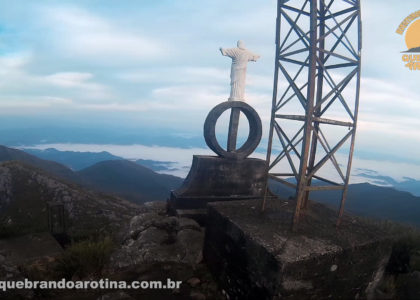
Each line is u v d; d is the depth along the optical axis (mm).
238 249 3988
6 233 6578
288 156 4277
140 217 6969
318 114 4867
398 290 4289
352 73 4043
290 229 4004
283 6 4430
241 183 7402
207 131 7117
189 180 7129
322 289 3443
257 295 3496
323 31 4848
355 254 3619
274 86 4539
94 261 4660
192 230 5895
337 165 4199
